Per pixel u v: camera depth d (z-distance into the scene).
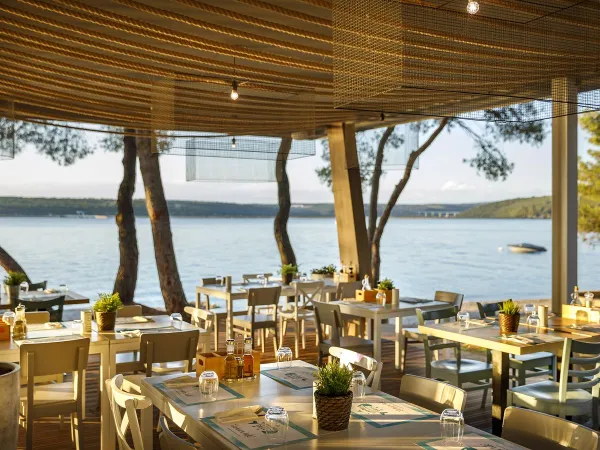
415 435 2.65
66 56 5.54
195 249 30.98
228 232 37.81
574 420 5.26
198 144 6.16
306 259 28.38
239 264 26.25
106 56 5.74
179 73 6.20
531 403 4.43
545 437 2.68
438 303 7.05
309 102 6.31
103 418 4.61
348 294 8.47
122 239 12.19
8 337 4.73
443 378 5.26
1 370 4.09
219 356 3.68
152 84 6.05
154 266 25.45
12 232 34.22
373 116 8.49
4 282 7.71
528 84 5.27
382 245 36.59
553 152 7.00
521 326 5.31
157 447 4.71
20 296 7.54
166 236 11.44
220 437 2.63
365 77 3.93
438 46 4.88
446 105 5.08
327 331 9.15
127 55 5.63
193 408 3.05
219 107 6.23
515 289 23.92
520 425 2.79
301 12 4.67
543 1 4.64
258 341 8.80
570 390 4.63
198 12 4.68
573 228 6.93
